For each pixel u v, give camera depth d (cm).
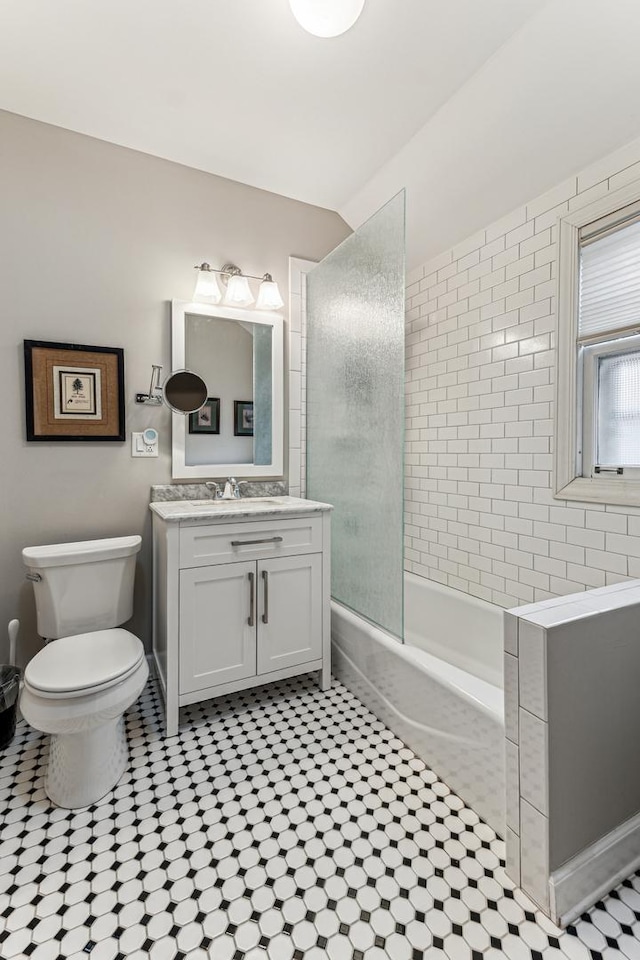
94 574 183
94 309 204
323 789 142
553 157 180
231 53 159
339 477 229
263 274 247
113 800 137
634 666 117
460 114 185
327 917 101
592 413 182
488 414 224
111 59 162
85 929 98
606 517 174
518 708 107
